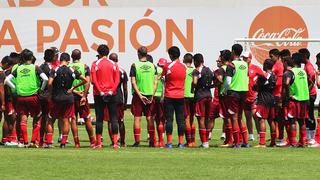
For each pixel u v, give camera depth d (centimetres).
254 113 6244
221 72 5388
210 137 6488
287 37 10388
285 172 4112
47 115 5409
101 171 4125
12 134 5731
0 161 4519
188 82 5644
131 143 5991
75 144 5475
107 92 5219
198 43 10388
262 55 10231
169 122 5416
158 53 10388
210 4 10369
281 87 5666
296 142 5681
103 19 10369
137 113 5562
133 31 10369
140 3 10369
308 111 5569
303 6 10350
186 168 4253
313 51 10181
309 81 5644
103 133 6975
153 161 4559
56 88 5272
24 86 5306
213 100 6025
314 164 4450
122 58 10381
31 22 10388
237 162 4528
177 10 10369
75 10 10381
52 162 4481
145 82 5484
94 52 10381
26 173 4041
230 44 10388
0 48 10406
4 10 10388
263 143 5550
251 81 6050
